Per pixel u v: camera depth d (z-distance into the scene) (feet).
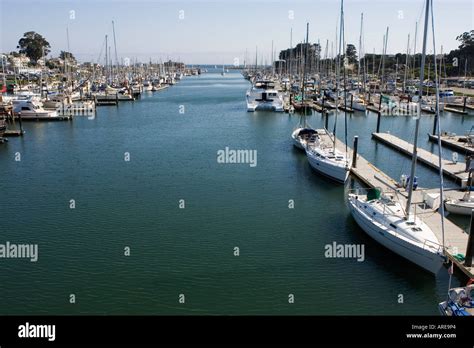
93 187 131.03
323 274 79.66
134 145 193.98
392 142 183.62
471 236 74.08
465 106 286.05
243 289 75.46
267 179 138.41
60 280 78.64
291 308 70.28
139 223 102.99
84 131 232.32
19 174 146.20
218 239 94.32
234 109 328.90
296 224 101.96
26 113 263.08
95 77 527.40
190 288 75.92
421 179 133.69
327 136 202.59
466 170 130.31
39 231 99.04
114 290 75.51
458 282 75.77
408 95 316.19
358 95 333.21
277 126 247.09
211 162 160.86
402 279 77.82
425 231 82.38
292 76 514.68
